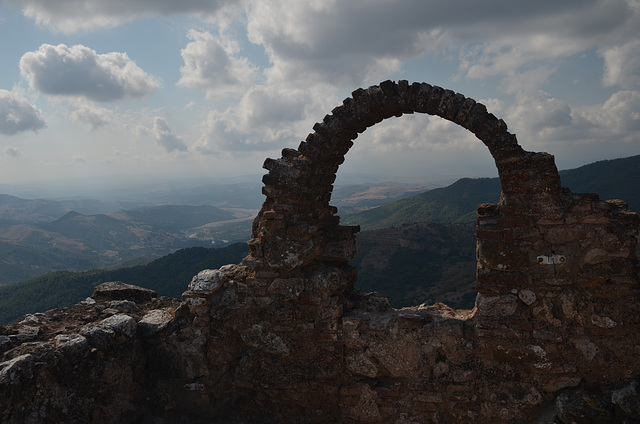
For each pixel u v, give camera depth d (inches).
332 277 207.6
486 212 185.6
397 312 212.5
